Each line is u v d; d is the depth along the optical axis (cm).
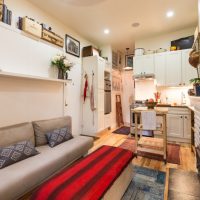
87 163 173
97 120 437
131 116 446
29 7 295
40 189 131
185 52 401
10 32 251
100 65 456
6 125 243
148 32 434
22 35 271
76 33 433
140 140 316
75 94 427
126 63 634
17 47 262
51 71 332
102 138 421
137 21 372
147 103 304
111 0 292
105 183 139
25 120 273
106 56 532
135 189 198
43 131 261
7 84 246
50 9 321
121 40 493
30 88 284
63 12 332
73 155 236
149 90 473
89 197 119
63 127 298
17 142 215
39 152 219
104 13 337
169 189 194
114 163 175
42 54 311
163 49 441
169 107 393
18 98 262
